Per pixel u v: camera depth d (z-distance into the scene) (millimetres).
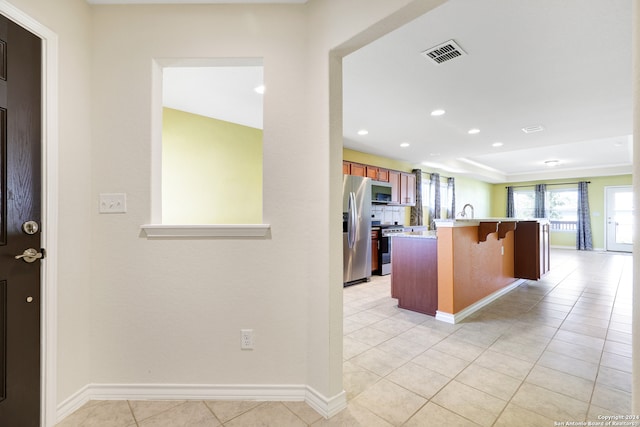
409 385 1852
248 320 1703
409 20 1362
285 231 1694
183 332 1704
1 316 1338
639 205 686
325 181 1589
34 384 1444
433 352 2307
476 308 3334
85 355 1673
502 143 4914
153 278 1698
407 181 6586
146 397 1697
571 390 1792
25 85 1403
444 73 2588
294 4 1715
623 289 4207
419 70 2535
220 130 4012
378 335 2643
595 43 2121
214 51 1705
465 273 3143
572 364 2107
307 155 1681
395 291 3477
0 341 1335
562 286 4379
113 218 1696
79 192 1633
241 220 4180
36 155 1446
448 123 3893
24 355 1412
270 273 1697
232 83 2875
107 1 1687
